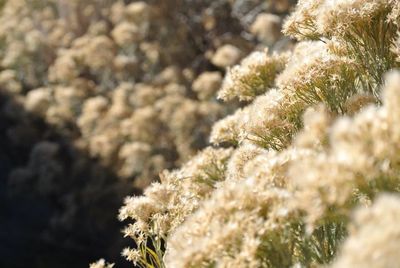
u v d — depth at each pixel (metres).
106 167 20.36
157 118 17.56
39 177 23.64
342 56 3.26
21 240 24.69
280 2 16.52
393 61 3.06
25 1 28.11
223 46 17.80
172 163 17.48
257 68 4.16
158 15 20.69
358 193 1.82
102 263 3.25
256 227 1.91
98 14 25.73
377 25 3.02
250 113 3.50
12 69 26.17
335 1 2.94
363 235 1.15
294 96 3.10
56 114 21.75
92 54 20.78
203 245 1.94
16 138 25.06
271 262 1.95
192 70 19.86
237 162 3.26
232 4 20.16
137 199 3.29
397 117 1.51
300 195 1.58
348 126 1.56
